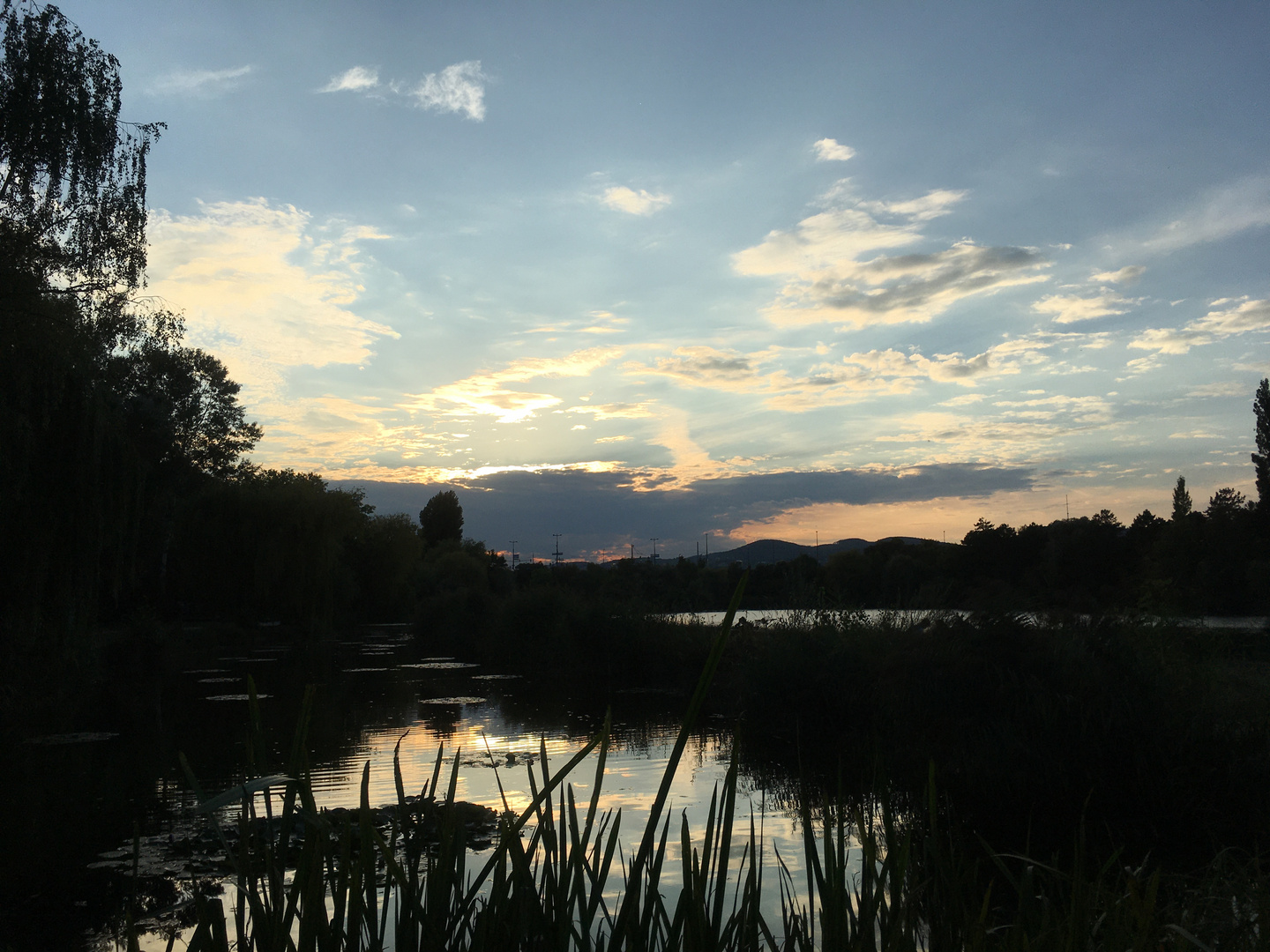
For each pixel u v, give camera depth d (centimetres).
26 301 1222
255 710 123
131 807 759
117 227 1522
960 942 164
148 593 3266
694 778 810
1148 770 638
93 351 1343
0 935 448
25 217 1416
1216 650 777
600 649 1838
